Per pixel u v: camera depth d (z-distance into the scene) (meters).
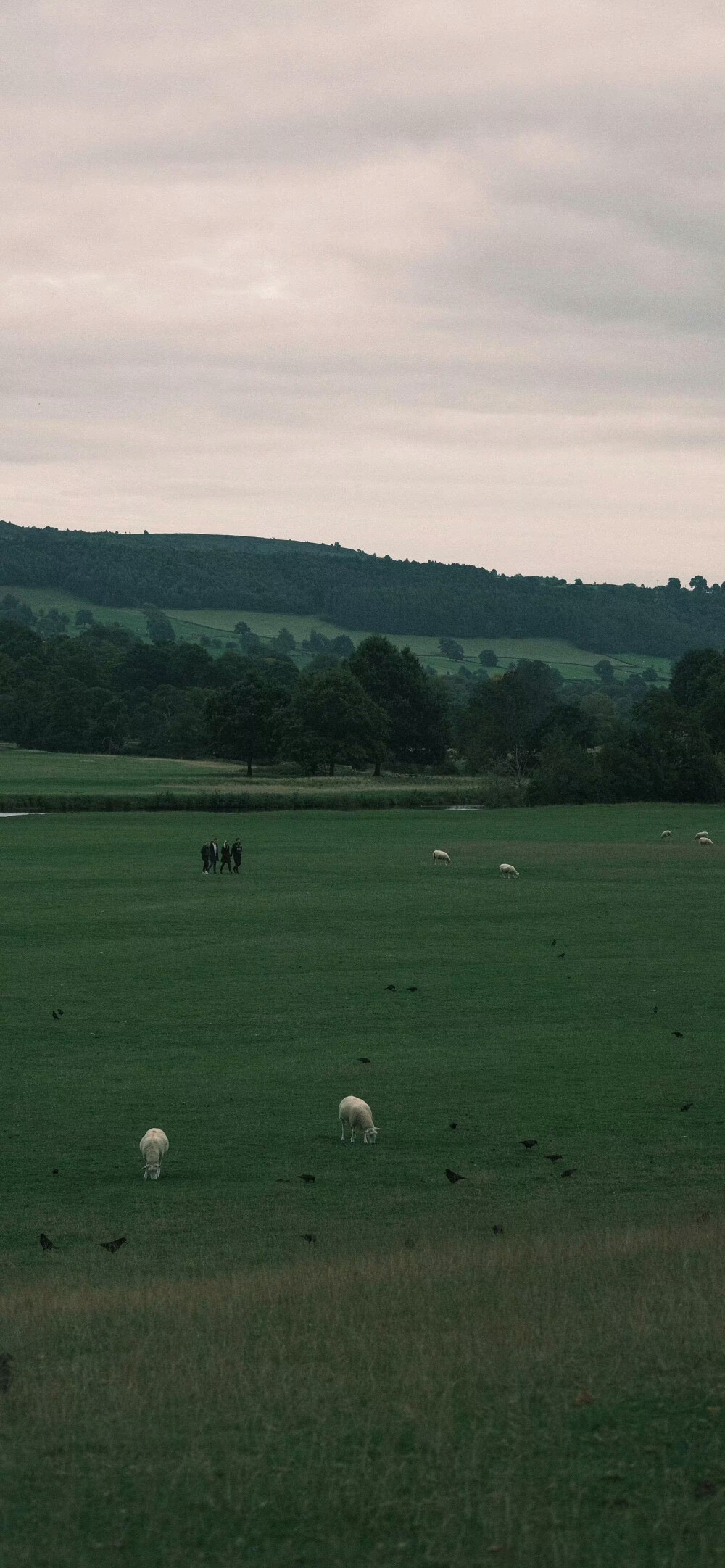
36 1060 35.50
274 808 139.00
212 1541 10.08
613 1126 29.55
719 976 47.00
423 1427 11.84
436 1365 13.45
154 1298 17.14
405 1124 29.67
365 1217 23.38
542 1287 16.62
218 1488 10.90
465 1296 16.22
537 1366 13.37
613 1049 36.69
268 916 60.69
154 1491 10.82
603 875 77.62
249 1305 16.47
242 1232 22.59
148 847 93.44
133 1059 35.59
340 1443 11.69
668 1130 29.17
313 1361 13.87
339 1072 34.22
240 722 196.62
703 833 99.69
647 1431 11.70
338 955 50.75
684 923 59.12
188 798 135.50
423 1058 35.72
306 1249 21.25
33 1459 11.54
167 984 45.22
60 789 145.38
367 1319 15.44
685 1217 22.27
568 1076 33.81
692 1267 17.34
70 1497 10.77
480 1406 12.41
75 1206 24.41
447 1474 10.96
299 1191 25.16
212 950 51.75
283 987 44.84
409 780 184.12
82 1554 9.88
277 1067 34.75
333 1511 10.48
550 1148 27.92
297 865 82.38
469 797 150.75
